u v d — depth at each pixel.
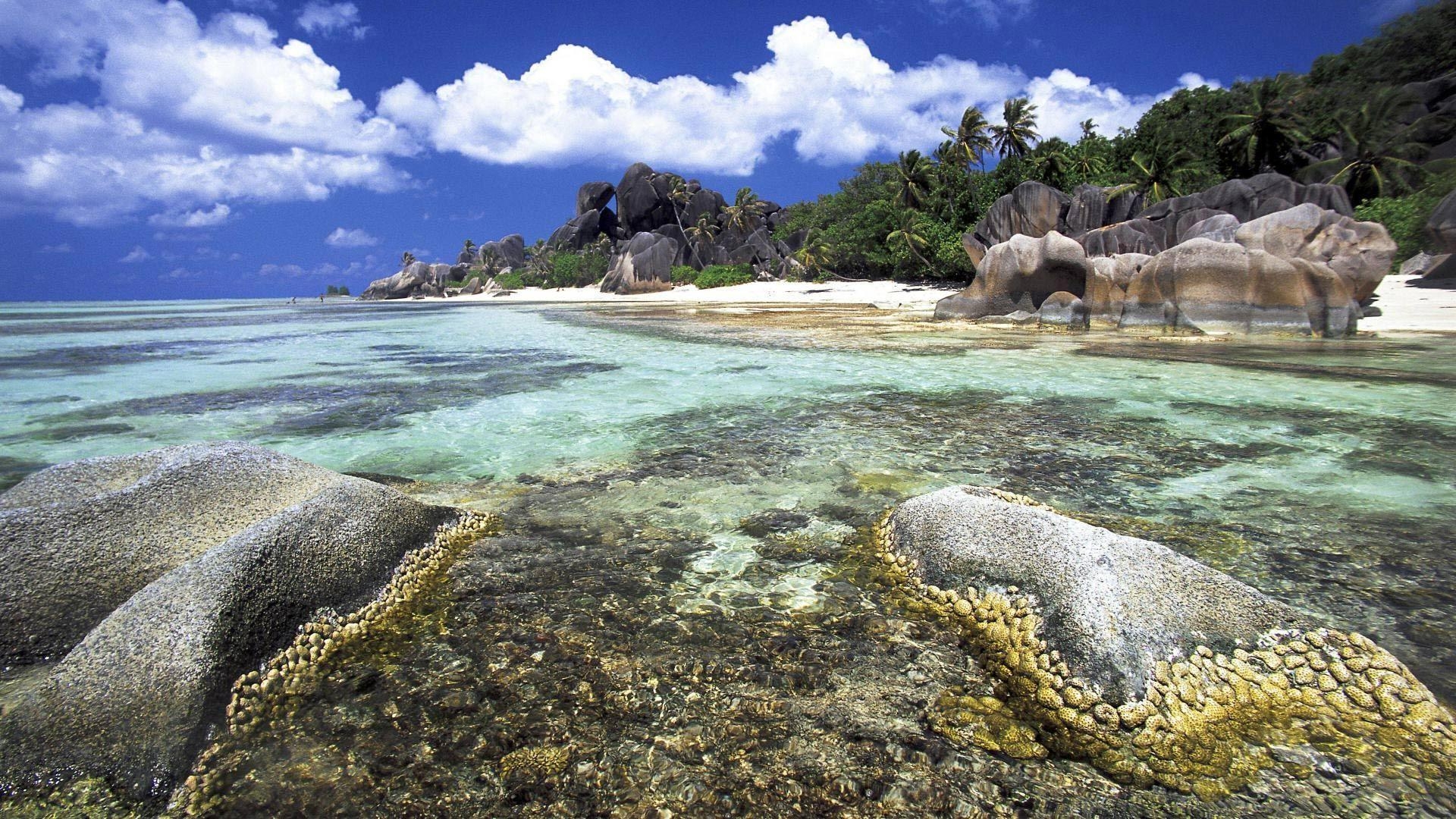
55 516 3.79
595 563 4.43
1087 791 2.48
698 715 2.92
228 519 4.06
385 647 3.44
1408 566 4.31
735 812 2.40
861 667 3.24
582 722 2.89
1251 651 3.00
